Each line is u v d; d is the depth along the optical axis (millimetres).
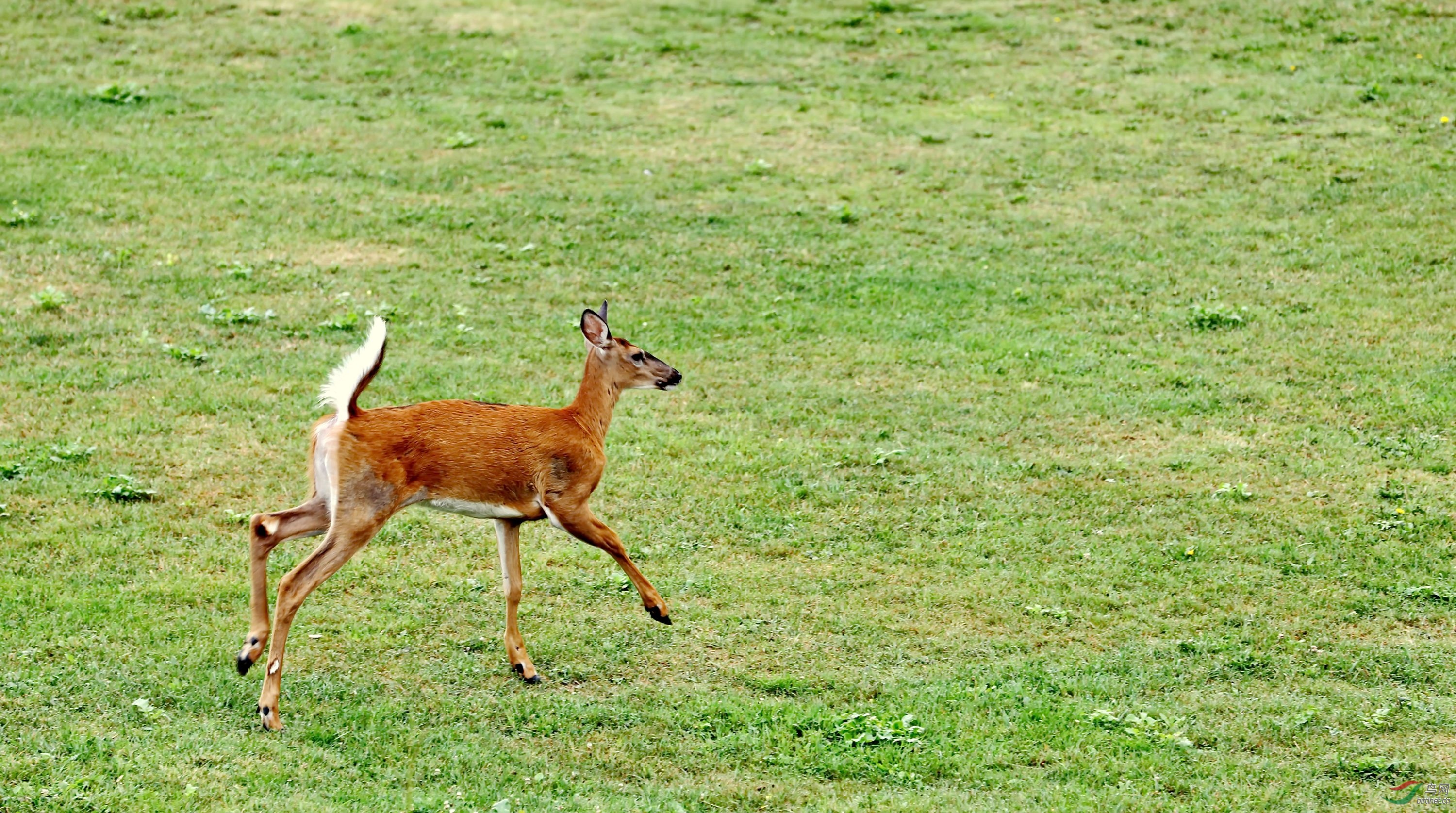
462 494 13016
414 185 29188
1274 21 37812
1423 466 18922
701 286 25172
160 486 17516
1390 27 36781
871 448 19516
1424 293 24328
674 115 33531
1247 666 14383
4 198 27188
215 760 11516
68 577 15117
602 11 40094
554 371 21453
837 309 24312
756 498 18016
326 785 11383
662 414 20484
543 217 27766
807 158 31109
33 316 22344
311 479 12844
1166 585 16125
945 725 12977
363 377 12578
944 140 31922
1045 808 11500
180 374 20797
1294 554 16766
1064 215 28109
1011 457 19328
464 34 38094
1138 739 12719
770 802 11641
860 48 37594
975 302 24578
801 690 13742
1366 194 28344
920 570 16406
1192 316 23750
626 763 12242
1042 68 35938
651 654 14383
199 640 13844
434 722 12773
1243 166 30000
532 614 15133
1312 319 23562
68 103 32531
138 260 24953
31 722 11953
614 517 17406
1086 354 22625
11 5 38375
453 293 24406
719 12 40000
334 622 14602
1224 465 19125
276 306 23516
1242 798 11805
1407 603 15680
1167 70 35469
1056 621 15297
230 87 34250
